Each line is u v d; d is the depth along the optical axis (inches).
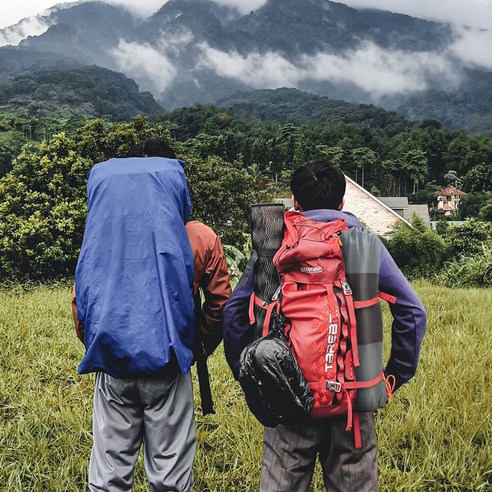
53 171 910.4
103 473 86.7
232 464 124.6
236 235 1266.0
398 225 1238.3
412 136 6368.1
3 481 116.2
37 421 138.3
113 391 86.6
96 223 86.8
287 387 72.2
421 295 363.9
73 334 219.9
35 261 842.2
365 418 80.0
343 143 5762.8
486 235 1151.6
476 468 118.0
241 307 82.9
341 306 74.6
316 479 118.4
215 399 157.8
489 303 325.1
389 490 113.0
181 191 91.6
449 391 150.4
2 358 186.5
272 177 5068.9
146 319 82.6
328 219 81.9
